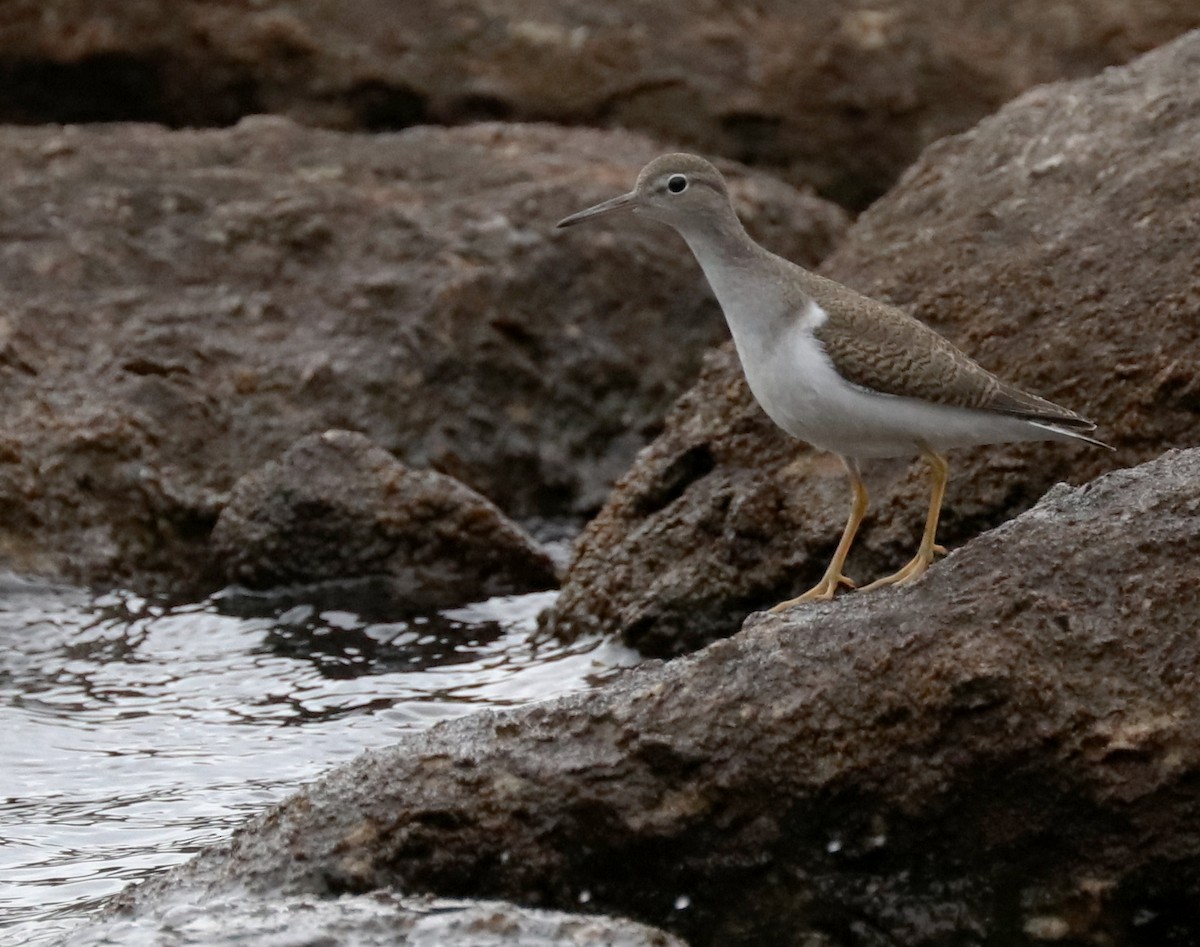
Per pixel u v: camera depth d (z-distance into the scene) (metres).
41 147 19.16
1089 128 14.78
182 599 15.41
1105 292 13.27
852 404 10.57
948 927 8.54
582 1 22.03
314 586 15.33
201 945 8.23
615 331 18.14
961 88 22.17
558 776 8.70
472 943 8.25
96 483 16.03
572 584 14.27
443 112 21.89
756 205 19.44
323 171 19.27
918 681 8.58
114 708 12.99
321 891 8.70
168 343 17.11
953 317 13.80
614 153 20.11
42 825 10.85
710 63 22.03
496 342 17.72
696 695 8.82
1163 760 8.31
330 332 17.59
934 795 8.51
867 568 13.05
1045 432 10.62
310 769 11.71
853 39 22.11
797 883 8.63
